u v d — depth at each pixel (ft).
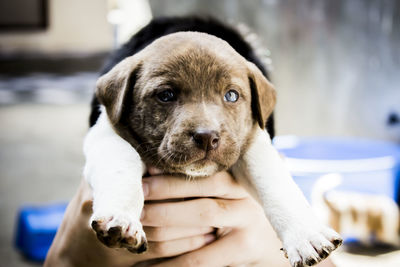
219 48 1.68
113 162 1.55
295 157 3.77
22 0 11.93
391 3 4.90
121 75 1.68
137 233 1.43
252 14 5.17
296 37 5.12
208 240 1.81
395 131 4.86
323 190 3.12
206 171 1.61
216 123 1.59
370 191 3.18
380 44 4.95
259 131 1.76
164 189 1.67
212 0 5.15
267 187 1.65
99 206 1.47
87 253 1.79
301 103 5.09
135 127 1.68
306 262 1.49
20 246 3.69
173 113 1.62
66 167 5.58
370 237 3.15
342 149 3.78
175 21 1.99
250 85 1.73
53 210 3.84
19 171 5.44
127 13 8.52
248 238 1.77
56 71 10.72
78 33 12.01
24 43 12.01
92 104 1.91
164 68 1.63
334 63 5.07
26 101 8.36
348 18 5.03
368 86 4.98
